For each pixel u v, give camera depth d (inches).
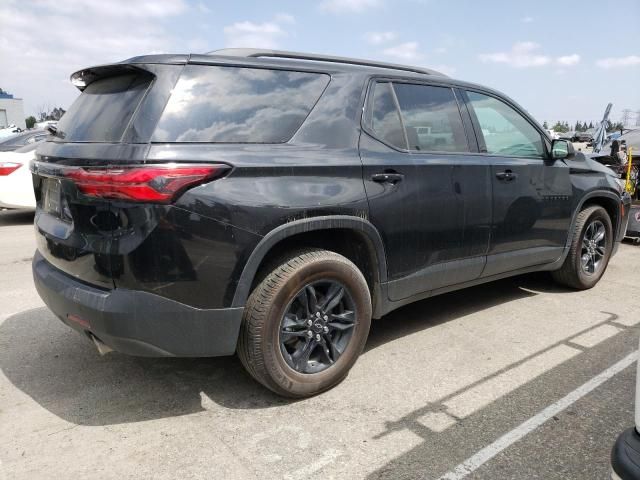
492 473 92.4
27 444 100.6
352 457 96.9
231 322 104.2
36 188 125.7
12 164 325.4
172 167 94.9
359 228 119.6
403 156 130.5
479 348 145.7
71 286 104.6
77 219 102.1
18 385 123.8
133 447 99.7
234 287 102.8
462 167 142.9
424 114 140.5
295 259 111.4
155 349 100.7
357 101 125.8
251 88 111.7
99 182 95.4
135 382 125.6
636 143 322.0
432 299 189.6
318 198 111.4
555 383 125.0
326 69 124.8
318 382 117.6
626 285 207.8
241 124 107.3
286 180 108.0
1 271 223.6
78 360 137.2
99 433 104.3
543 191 169.5
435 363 136.2
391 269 129.8
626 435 65.5
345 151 119.6
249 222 102.3
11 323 162.6
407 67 148.9
